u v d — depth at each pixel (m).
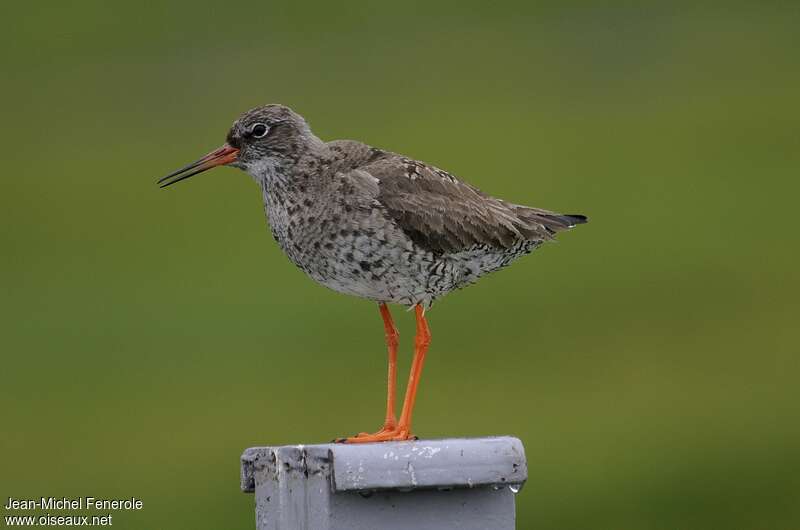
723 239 25.53
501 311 22.75
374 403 19.03
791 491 17.44
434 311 22.52
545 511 17.20
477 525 6.97
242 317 22.66
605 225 26.39
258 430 18.47
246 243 26.03
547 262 24.83
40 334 22.28
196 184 28.73
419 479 6.76
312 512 6.99
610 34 36.72
